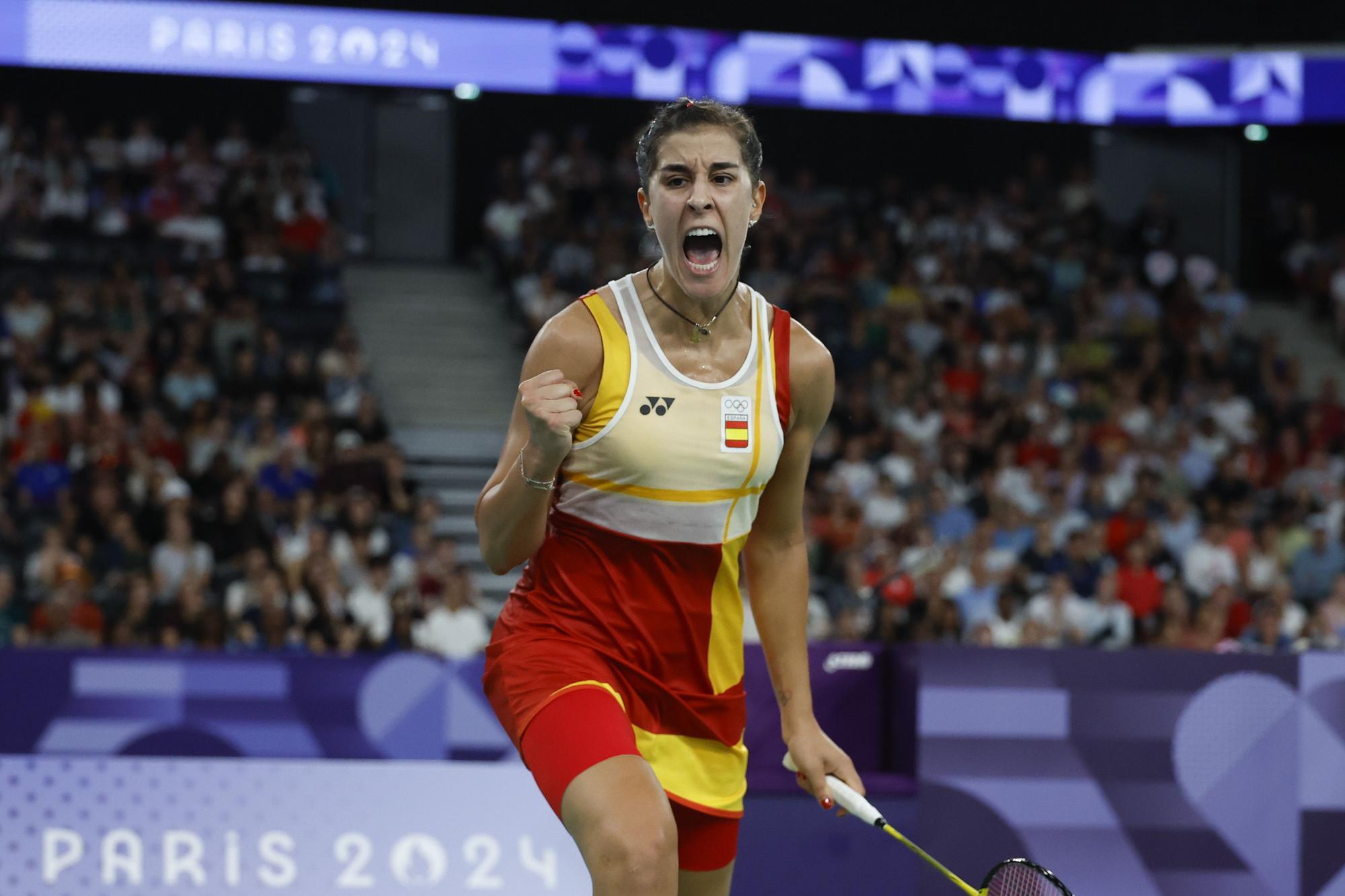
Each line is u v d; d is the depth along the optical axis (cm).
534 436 580
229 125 3931
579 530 648
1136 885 1280
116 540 2138
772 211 3456
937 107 3034
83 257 3095
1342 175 4162
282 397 2691
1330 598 2255
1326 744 1298
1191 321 3397
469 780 1199
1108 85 3077
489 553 636
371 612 2036
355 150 4103
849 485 2528
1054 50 2775
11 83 3788
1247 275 4147
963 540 2275
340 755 1300
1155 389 3052
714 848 696
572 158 3625
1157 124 3103
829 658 1389
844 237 3412
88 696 1280
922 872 1255
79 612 1888
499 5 2712
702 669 668
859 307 3228
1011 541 2323
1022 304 3397
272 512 2283
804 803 1347
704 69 2953
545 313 3095
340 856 1180
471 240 4181
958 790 1288
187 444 2508
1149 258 3644
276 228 3234
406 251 4162
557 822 1206
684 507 636
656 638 654
